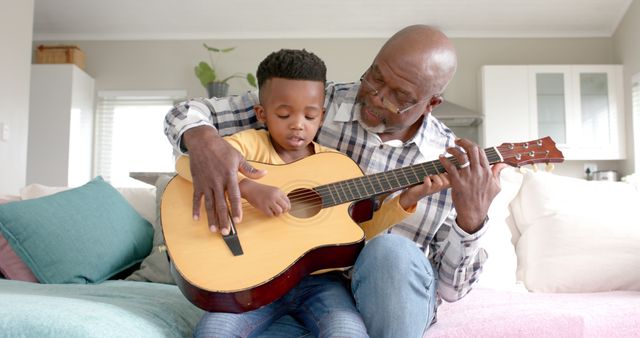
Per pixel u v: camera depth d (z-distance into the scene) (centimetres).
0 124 351
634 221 189
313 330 106
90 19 512
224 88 496
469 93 520
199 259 99
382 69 124
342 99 136
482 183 106
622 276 177
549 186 204
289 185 117
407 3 489
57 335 88
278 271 98
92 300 113
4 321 90
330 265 107
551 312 129
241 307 96
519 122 485
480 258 117
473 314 132
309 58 123
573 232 188
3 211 163
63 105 480
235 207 101
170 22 517
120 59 532
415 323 100
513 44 523
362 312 102
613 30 511
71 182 482
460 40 526
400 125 130
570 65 489
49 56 496
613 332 128
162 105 534
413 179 117
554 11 495
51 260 161
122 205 188
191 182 115
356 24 517
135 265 185
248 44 530
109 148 531
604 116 485
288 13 505
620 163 499
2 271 168
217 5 496
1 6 352
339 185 116
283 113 122
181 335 106
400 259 99
